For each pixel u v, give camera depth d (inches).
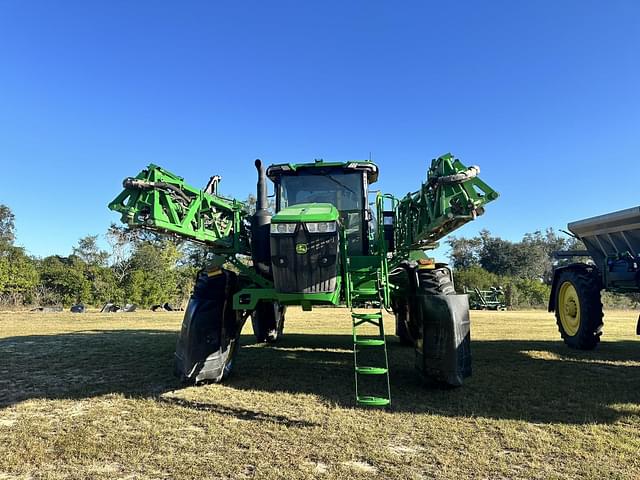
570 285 328.2
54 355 303.0
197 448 136.0
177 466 123.4
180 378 215.3
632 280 288.7
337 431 149.6
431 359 202.5
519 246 2341.3
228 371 229.9
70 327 522.0
